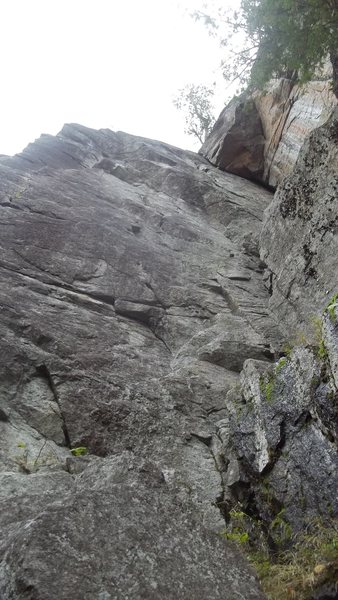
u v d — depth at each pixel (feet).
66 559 11.05
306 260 37.22
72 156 60.03
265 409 21.71
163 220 50.47
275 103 65.46
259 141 69.21
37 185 46.42
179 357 33.24
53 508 12.42
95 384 26.76
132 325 35.27
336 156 37.55
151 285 39.42
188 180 61.11
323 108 54.60
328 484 17.42
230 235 53.83
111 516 12.72
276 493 19.35
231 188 64.13
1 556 11.43
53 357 26.94
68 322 31.24
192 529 13.39
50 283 34.81
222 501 21.88
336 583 13.42
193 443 25.55
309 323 33.81
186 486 22.26
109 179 57.26
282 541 17.95
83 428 24.03
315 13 32.76
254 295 41.83
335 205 36.04
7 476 16.49
